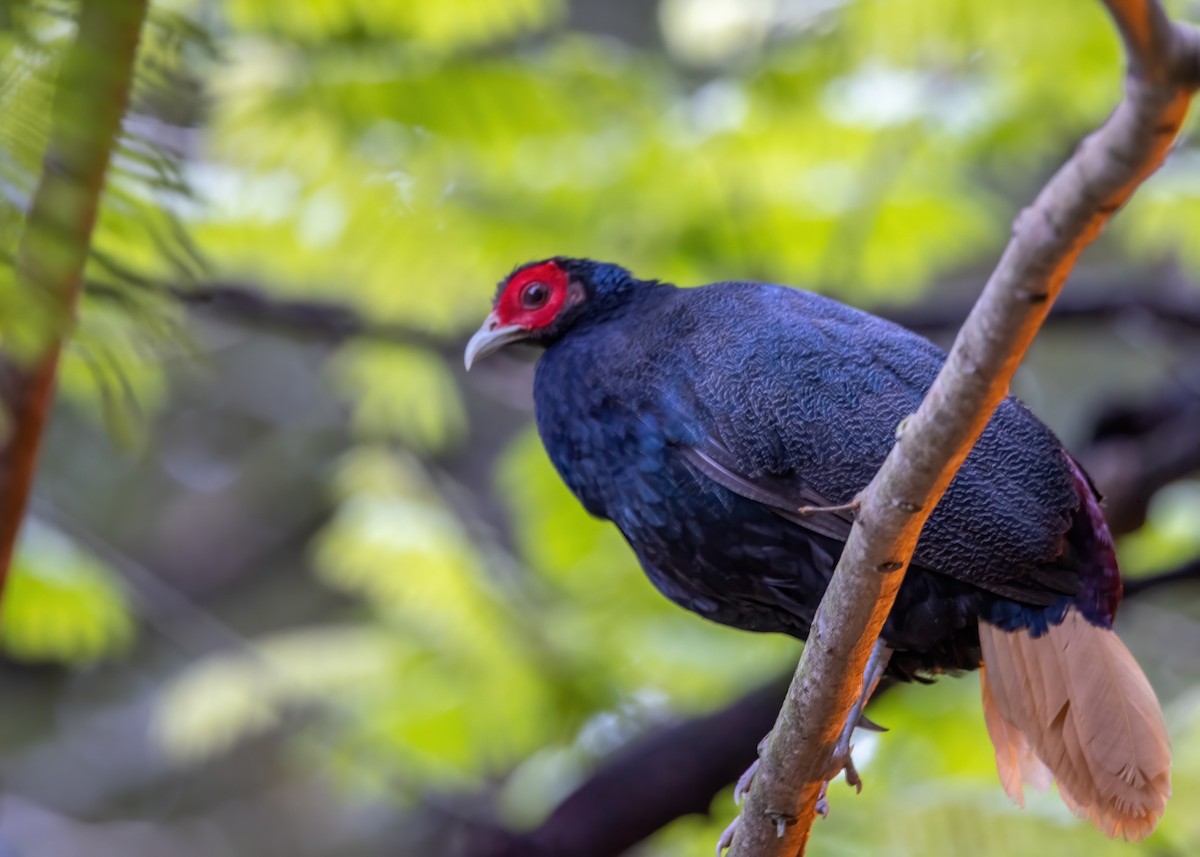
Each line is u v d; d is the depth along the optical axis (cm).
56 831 1934
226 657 1166
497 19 995
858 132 1020
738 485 659
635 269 1082
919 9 929
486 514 1673
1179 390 1086
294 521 2122
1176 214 1019
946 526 626
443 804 1088
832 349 671
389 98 987
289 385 2086
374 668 1164
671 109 1055
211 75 953
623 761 1012
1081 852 768
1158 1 302
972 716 1060
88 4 344
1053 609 626
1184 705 938
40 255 344
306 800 2084
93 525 2005
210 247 1033
